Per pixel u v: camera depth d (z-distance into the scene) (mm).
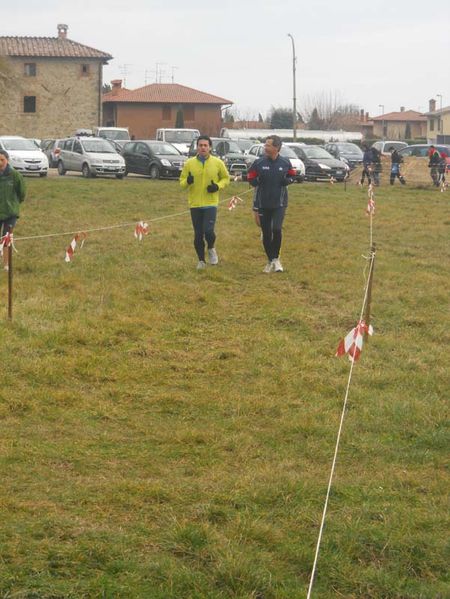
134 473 5836
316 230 18656
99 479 5688
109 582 4367
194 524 4953
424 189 33406
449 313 10727
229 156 36906
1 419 6812
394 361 8547
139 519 5082
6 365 7988
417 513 5227
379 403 7277
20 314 9859
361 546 4793
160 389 7715
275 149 12711
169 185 30750
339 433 6102
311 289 12156
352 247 16109
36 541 4742
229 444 6387
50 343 8797
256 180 12867
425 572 4602
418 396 7531
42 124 64688
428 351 8984
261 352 8828
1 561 4527
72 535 4812
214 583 4398
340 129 94500
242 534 4871
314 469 5965
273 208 12945
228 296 11586
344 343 6656
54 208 22031
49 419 6871
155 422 6895
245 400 7367
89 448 6281
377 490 5570
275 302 11156
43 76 64312
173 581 4367
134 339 9305
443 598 4352
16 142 36094
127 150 36562
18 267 12914
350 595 4371
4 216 12938
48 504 5234
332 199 27047
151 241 15906
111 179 34594
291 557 4680
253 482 5594
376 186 34250
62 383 7750
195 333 9633
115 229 17734
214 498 5355
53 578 4398
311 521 5086
